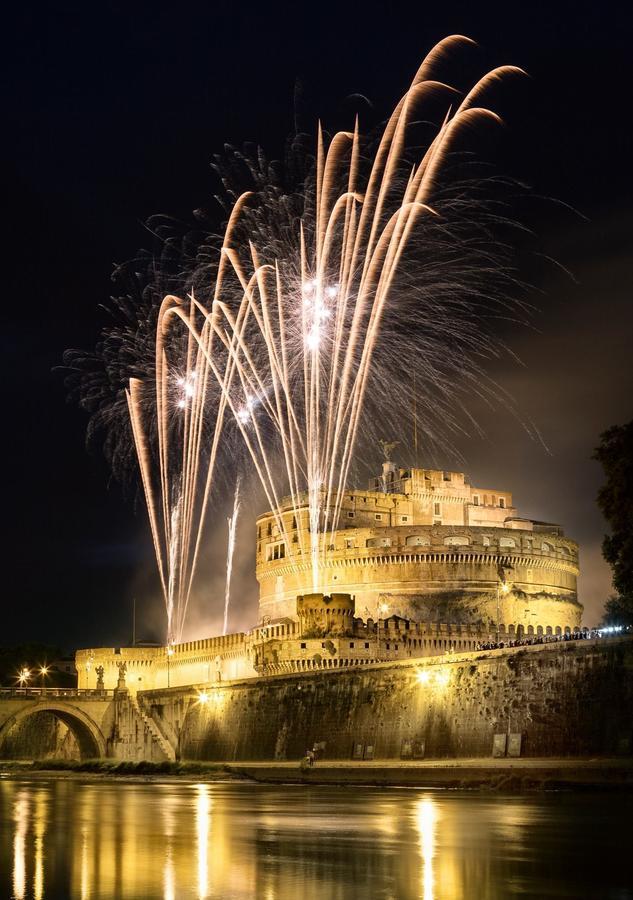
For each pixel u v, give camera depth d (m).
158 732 176.50
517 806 83.31
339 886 51.28
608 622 161.50
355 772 119.56
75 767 177.50
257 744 147.50
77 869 57.69
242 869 56.66
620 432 98.94
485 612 188.75
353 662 161.00
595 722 98.25
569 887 50.28
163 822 81.44
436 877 53.19
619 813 76.81
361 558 193.00
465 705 113.25
